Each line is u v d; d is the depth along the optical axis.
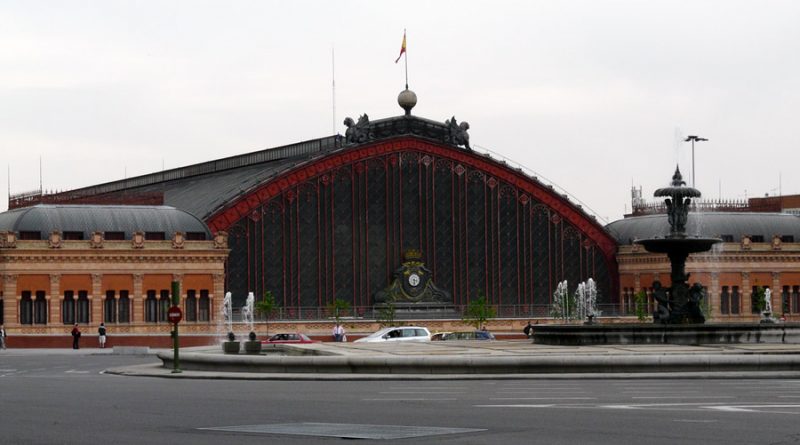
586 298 133.12
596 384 46.19
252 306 118.50
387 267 126.31
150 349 106.44
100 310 113.06
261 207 121.81
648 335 66.75
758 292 134.75
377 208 126.44
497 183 131.25
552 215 133.75
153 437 28.31
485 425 30.03
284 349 73.19
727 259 134.12
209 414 34.38
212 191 130.62
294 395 42.16
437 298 127.25
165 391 45.44
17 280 111.12
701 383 46.28
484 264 130.12
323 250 124.19
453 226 129.12
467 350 62.03
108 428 30.59
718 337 66.81
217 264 116.88
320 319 122.38
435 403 37.25
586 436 27.45
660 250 72.50
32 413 35.38
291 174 122.88
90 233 114.62
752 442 26.20
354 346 70.38
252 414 34.19
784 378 49.50
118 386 49.44
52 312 111.62
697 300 71.75
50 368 69.31
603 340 67.25
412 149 127.75
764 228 136.75
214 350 74.81
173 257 115.50
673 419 31.00
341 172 125.12
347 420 31.89
